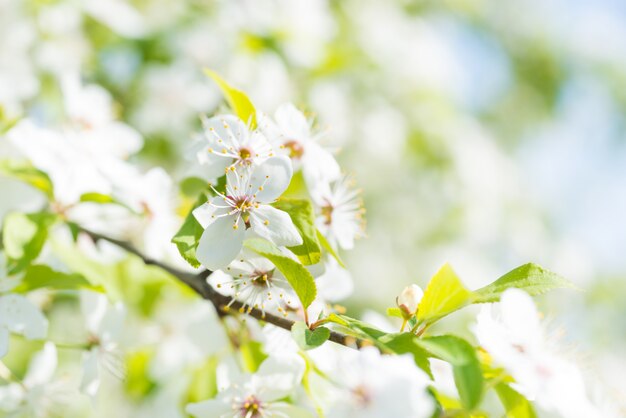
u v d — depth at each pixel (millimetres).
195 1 674
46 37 624
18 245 467
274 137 451
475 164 911
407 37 875
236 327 471
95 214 508
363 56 805
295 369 446
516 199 997
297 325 428
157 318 528
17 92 576
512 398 435
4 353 456
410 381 418
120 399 573
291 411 446
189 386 490
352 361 423
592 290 1114
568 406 424
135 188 496
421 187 874
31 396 481
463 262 899
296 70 691
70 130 511
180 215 501
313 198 458
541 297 966
